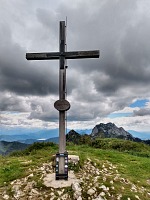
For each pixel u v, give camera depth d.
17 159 18.22
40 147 23.14
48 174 13.62
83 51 14.20
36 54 14.47
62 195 10.95
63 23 14.56
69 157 15.70
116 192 11.20
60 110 13.47
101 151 23.00
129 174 15.72
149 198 11.43
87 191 11.16
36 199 10.77
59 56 14.27
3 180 13.18
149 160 20.84
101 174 14.41
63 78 14.00
